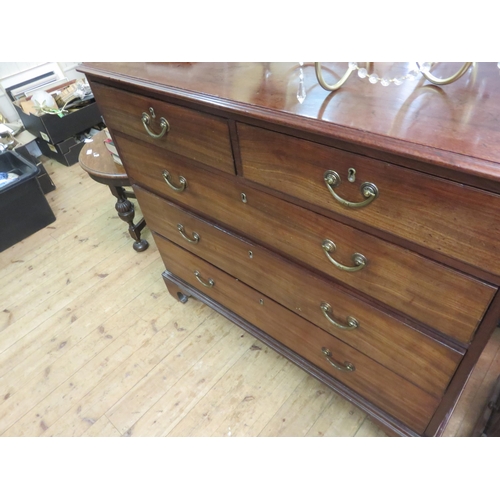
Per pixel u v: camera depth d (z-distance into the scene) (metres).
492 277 0.51
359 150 0.52
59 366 1.28
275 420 1.09
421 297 0.61
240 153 0.69
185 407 1.14
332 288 0.76
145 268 1.60
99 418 1.14
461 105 0.54
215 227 0.93
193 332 1.34
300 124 0.55
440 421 0.81
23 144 1.97
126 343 1.33
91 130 2.36
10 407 1.18
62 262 1.67
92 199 2.03
